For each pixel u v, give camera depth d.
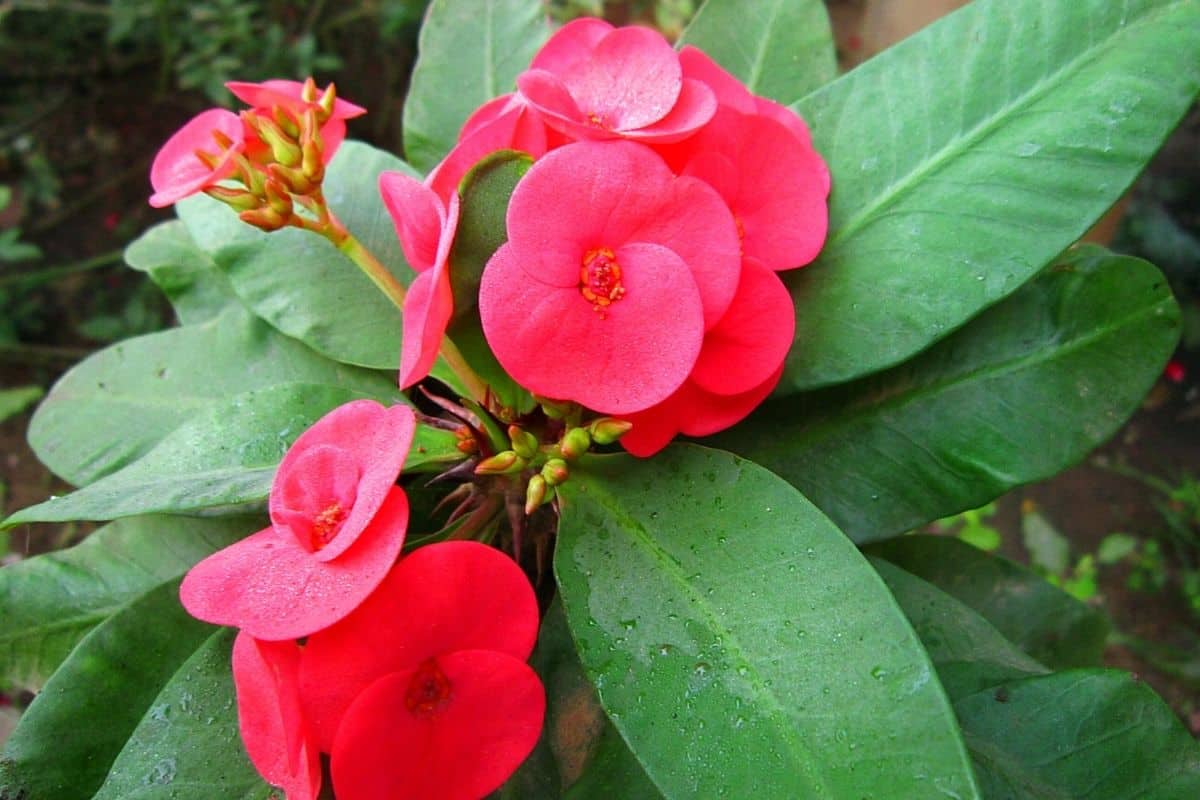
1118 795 0.21
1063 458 0.22
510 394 0.21
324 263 0.25
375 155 0.26
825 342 0.21
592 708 0.22
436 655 0.18
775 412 0.24
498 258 0.18
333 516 0.18
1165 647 0.56
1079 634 0.30
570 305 0.18
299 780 0.17
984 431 0.22
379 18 0.71
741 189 0.21
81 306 0.71
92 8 0.69
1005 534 0.61
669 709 0.18
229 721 0.20
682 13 0.68
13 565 0.25
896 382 0.23
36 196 0.73
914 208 0.21
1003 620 0.30
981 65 0.22
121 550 0.25
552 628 0.23
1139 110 0.20
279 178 0.20
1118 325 0.22
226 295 0.29
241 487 0.20
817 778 0.16
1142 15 0.20
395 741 0.18
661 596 0.19
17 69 0.75
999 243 0.20
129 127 0.76
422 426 0.22
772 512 0.19
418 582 0.17
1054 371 0.22
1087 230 0.20
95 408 0.27
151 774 0.20
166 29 0.69
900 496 0.23
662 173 0.18
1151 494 0.64
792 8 0.28
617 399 0.18
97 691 0.22
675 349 0.18
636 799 0.20
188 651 0.23
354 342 0.24
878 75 0.23
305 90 0.21
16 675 0.24
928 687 0.17
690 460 0.21
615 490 0.21
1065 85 0.21
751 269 0.19
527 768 0.22
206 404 0.26
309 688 0.17
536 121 0.20
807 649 0.18
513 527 0.21
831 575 0.18
